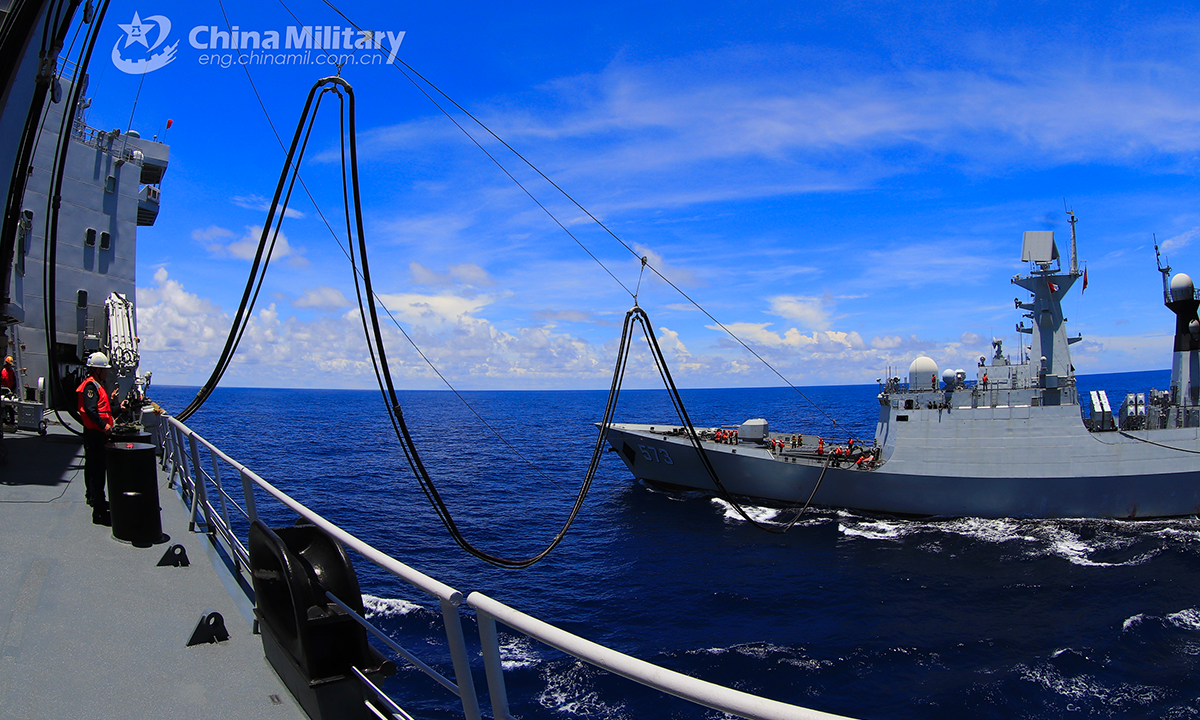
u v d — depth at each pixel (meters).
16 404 14.45
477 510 37.47
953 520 31.97
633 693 15.63
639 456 40.62
